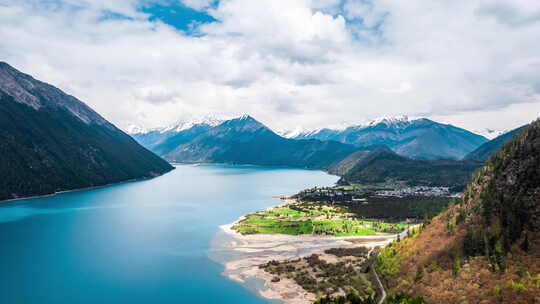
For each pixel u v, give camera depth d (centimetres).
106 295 13612
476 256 12094
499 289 10144
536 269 10262
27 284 14588
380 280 14300
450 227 14588
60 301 13112
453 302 10612
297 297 13388
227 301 13112
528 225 11800
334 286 14200
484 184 14812
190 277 15412
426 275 12625
